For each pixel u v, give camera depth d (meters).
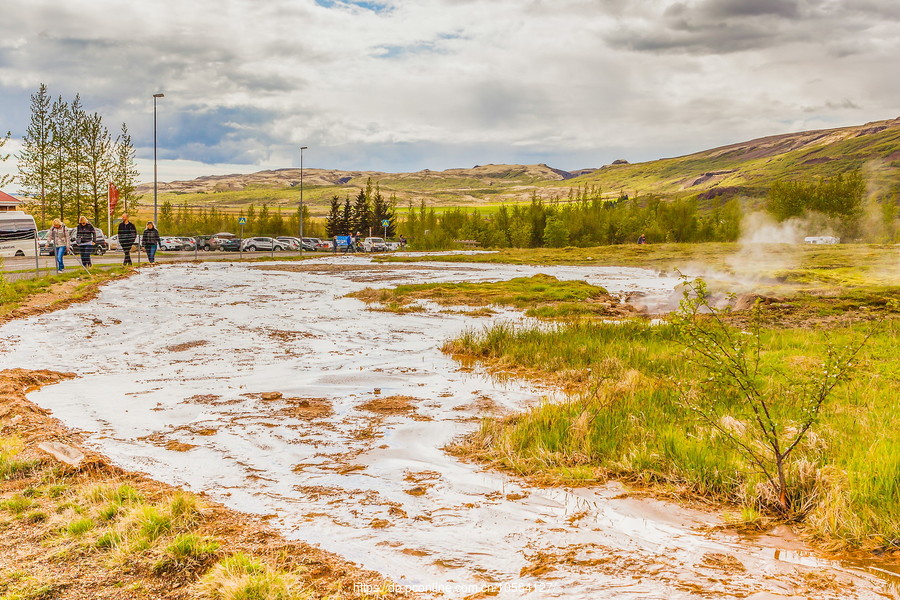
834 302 17.41
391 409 8.08
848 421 6.56
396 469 5.86
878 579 3.68
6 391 8.24
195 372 10.06
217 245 58.34
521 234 79.00
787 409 6.99
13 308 15.31
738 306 18.12
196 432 6.92
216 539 4.12
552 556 3.99
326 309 17.72
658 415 7.02
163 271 27.23
